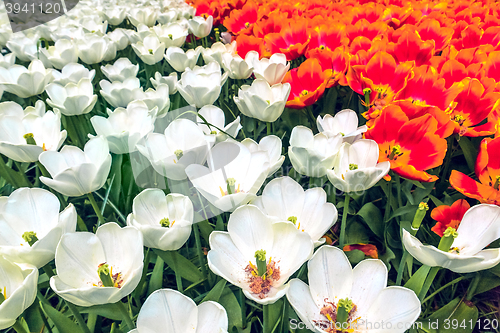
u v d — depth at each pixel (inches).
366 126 51.9
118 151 52.7
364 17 103.3
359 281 34.4
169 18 123.5
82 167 40.9
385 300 32.4
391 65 65.8
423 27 86.4
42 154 43.2
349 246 59.4
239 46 92.0
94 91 100.9
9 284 33.0
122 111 51.6
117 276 34.2
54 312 40.6
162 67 106.2
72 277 32.9
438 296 56.9
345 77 73.5
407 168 46.2
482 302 56.7
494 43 81.7
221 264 34.4
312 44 90.4
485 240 35.9
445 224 50.1
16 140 56.9
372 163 44.4
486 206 36.0
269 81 73.6
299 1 128.0
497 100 54.3
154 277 50.4
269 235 35.6
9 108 64.2
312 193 40.1
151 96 65.3
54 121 58.3
